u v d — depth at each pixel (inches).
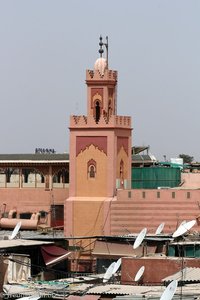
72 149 2881.4
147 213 2765.7
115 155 2854.3
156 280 1813.5
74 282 1846.7
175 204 2741.1
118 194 2800.2
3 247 2020.2
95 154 2861.7
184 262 1820.9
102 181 2849.4
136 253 2213.3
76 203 2842.0
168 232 2736.2
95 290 1670.8
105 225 2807.6
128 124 2925.7
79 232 2829.7
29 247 2105.1
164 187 2984.7
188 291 1595.7
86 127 2871.6
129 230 2783.0
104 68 2903.5
